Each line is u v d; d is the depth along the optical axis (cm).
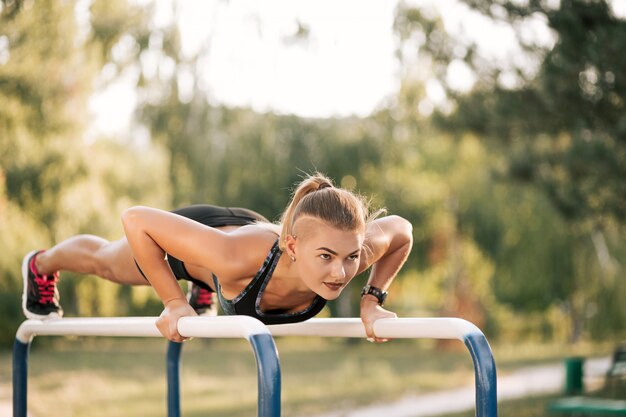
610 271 1812
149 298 2034
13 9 1314
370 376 1733
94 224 1542
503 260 2059
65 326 294
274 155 1933
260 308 256
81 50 1440
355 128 2133
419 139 2144
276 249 244
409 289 2616
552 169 1086
